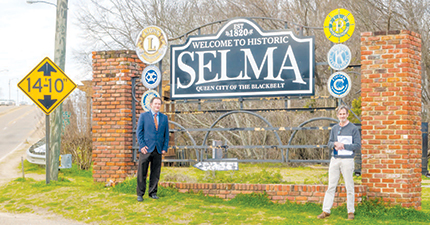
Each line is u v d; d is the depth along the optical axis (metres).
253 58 8.30
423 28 19.33
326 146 7.50
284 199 7.64
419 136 7.47
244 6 21.55
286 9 20.58
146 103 8.61
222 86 8.44
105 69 8.88
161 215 6.75
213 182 8.29
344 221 6.48
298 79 8.08
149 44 8.74
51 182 9.37
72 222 6.58
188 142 21.27
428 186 12.73
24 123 40.44
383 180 7.23
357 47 18.89
